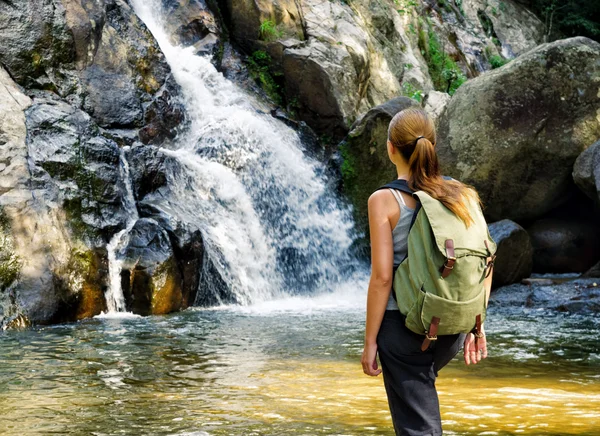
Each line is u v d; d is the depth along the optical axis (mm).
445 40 22188
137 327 7660
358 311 9398
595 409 4250
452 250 2600
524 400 4492
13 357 5875
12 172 8516
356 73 15938
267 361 5785
